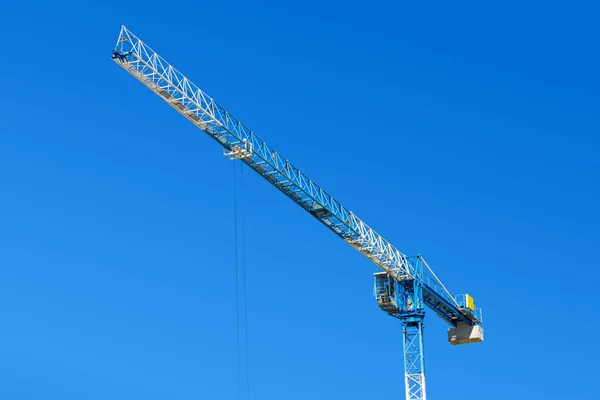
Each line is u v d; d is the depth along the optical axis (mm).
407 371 163375
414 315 165375
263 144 152750
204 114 147500
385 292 165875
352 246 164125
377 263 165500
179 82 145500
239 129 150500
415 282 166625
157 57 145125
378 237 164875
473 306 175125
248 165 152750
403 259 167125
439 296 169875
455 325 177375
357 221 162250
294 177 155375
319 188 158250
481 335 175250
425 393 161875
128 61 143000
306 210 159625
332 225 161375
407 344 164750
